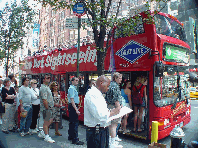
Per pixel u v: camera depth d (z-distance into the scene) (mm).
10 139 5445
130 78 6207
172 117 5695
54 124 6727
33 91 6289
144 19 5254
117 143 5035
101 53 6004
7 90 6305
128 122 6457
